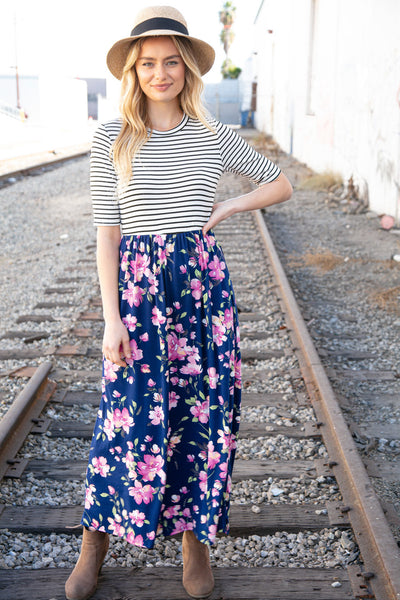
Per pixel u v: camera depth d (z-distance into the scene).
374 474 3.31
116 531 2.31
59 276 7.33
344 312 5.97
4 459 3.27
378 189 10.48
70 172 17.58
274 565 2.59
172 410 2.25
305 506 2.94
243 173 2.29
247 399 4.09
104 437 2.28
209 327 2.19
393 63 9.66
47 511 2.92
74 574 2.41
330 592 2.41
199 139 2.16
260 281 6.74
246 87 40.88
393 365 4.77
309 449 3.44
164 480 2.21
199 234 2.18
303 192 13.01
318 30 16.42
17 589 2.44
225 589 2.44
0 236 9.95
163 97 2.10
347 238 9.02
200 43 2.15
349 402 4.18
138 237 2.15
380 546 2.45
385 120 10.02
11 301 6.43
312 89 17.55
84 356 4.82
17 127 41.31
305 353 4.64
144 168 2.11
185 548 2.42
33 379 4.00
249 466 3.30
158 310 2.15
